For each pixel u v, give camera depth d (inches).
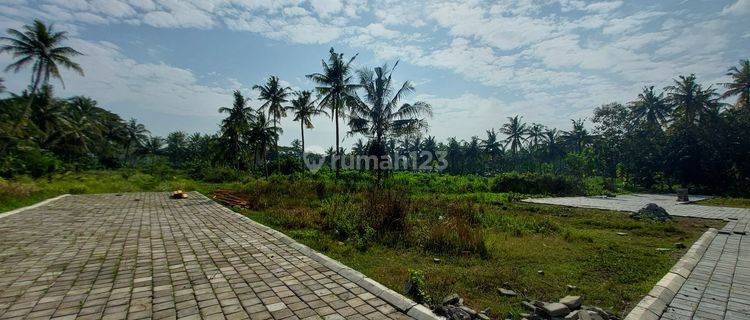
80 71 1080.8
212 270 207.3
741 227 370.0
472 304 167.5
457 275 207.6
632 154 1285.7
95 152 1882.4
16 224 352.5
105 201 590.9
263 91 1379.2
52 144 1222.9
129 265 215.5
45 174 903.7
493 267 227.0
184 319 141.6
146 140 2368.4
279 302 160.6
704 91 1182.3
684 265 217.3
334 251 263.0
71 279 187.8
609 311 154.6
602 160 1454.2
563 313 149.2
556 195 885.2
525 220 404.2
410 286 177.3
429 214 422.3
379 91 894.4
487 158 2381.9
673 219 441.4
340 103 1086.4
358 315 148.2
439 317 145.7
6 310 147.3
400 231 313.1
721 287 183.2
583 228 387.2
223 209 499.8
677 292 176.1
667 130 1254.9
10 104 1189.1
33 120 1203.9
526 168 2235.5
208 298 164.1
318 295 169.6
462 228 290.0
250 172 1679.4
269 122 1472.7
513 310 159.0
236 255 242.5
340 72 1090.1
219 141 1795.0
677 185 1195.9
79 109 1599.4
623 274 211.9
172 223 376.2
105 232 320.2
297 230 347.6
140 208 505.4
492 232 345.4
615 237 328.8
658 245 293.4
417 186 957.2
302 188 678.5
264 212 477.7
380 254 258.7
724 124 1071.0
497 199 709.9
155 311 148.6
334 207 426.3
